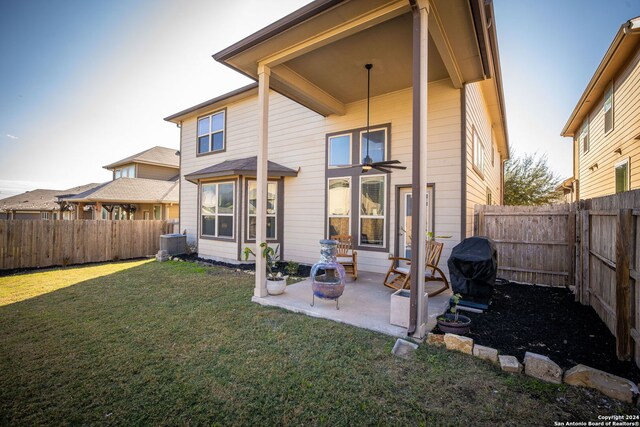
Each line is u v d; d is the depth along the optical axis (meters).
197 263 8.13
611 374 2.31
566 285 5.49
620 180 7.82
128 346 3.05
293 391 2.28
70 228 8.24
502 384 2.35
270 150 8.34
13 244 7.40
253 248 7.93
